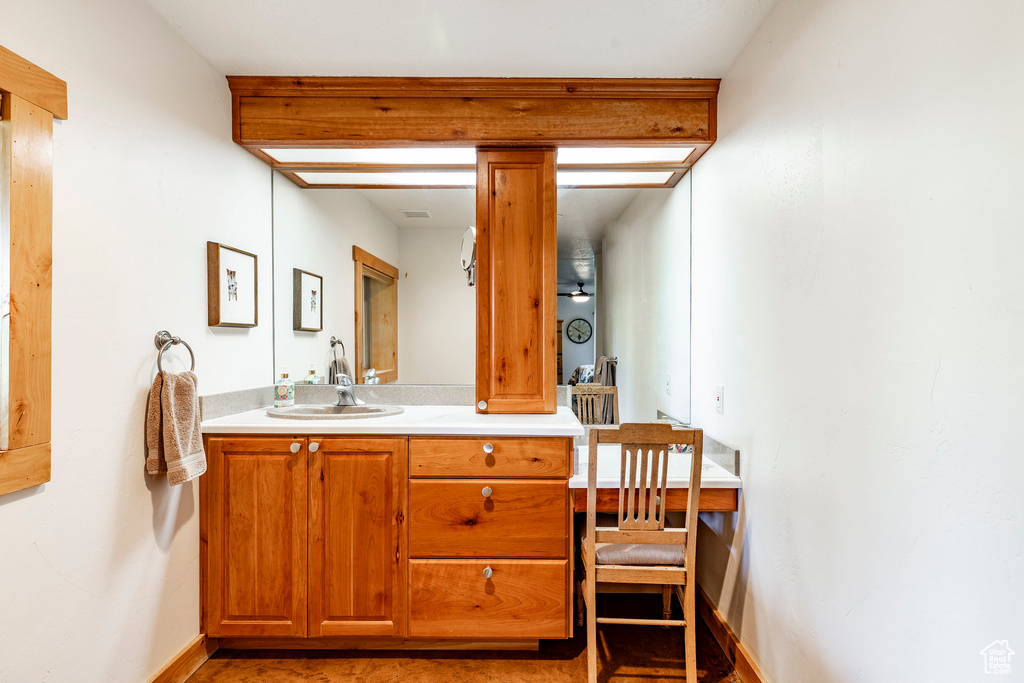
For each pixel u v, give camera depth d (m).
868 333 1.15
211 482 1.87
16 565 1.20
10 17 1.18
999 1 0.82
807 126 1.40
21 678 1.22
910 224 1.02
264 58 1.92
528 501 1.85
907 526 1.03
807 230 1.40
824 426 1.32
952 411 0.92
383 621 1.87
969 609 0.88
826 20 1.31
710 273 2.12
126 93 1.53
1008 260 0.81
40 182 1.24
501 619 1.85
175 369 1.75
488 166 2.13
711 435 2.11
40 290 1.24
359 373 2.45
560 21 1.69
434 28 1.73
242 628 1.86
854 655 1.20
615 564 1.72
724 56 1.88
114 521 1.48
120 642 1.50
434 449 1.86
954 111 0.91
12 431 1.17
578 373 2.40
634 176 2.39
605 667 1.83
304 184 2.42
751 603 1.73
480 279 2.15
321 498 1.86
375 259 2.43
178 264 1.77
